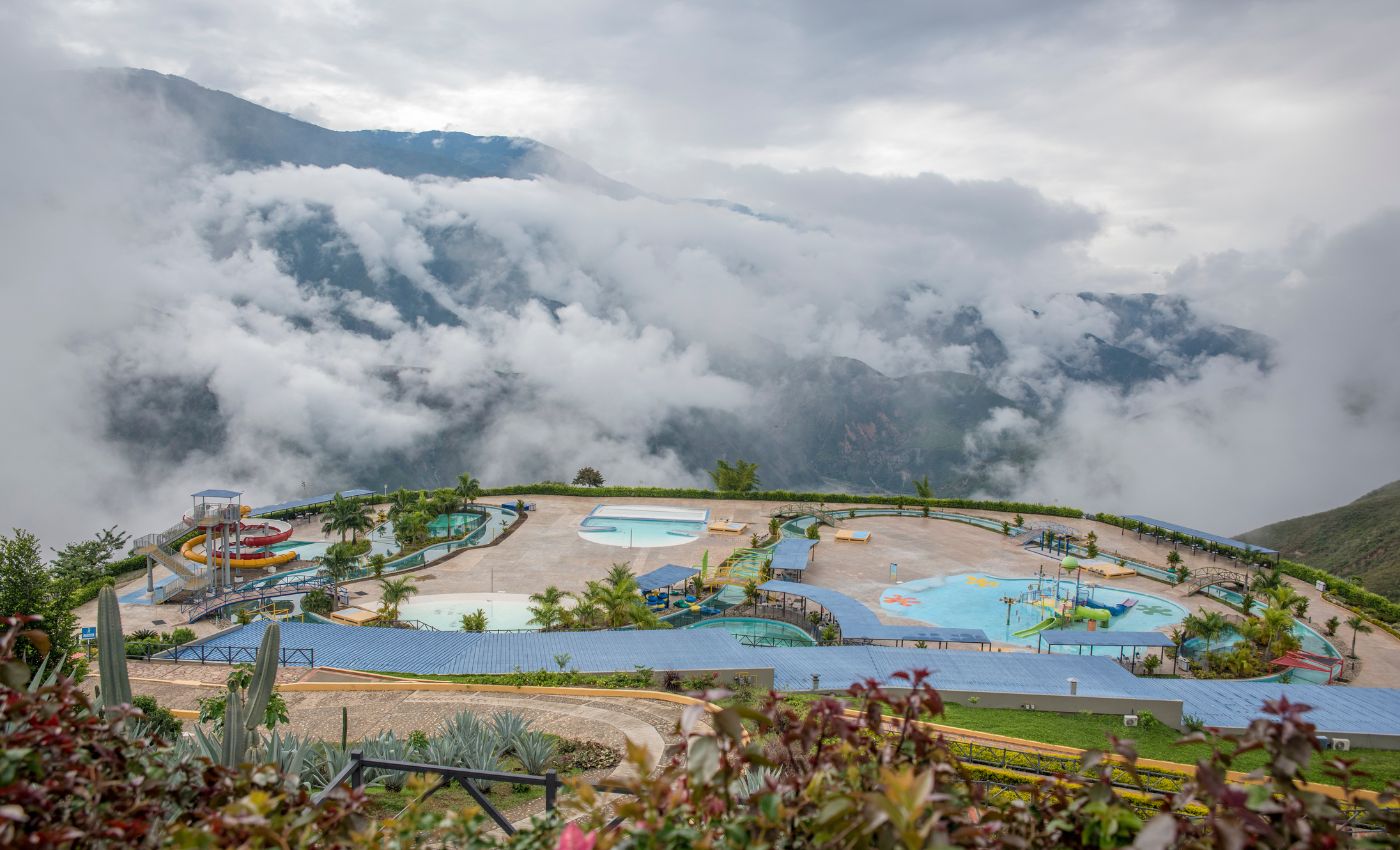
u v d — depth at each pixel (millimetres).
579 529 68875
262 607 46781
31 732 4500
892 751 4855
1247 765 25328
